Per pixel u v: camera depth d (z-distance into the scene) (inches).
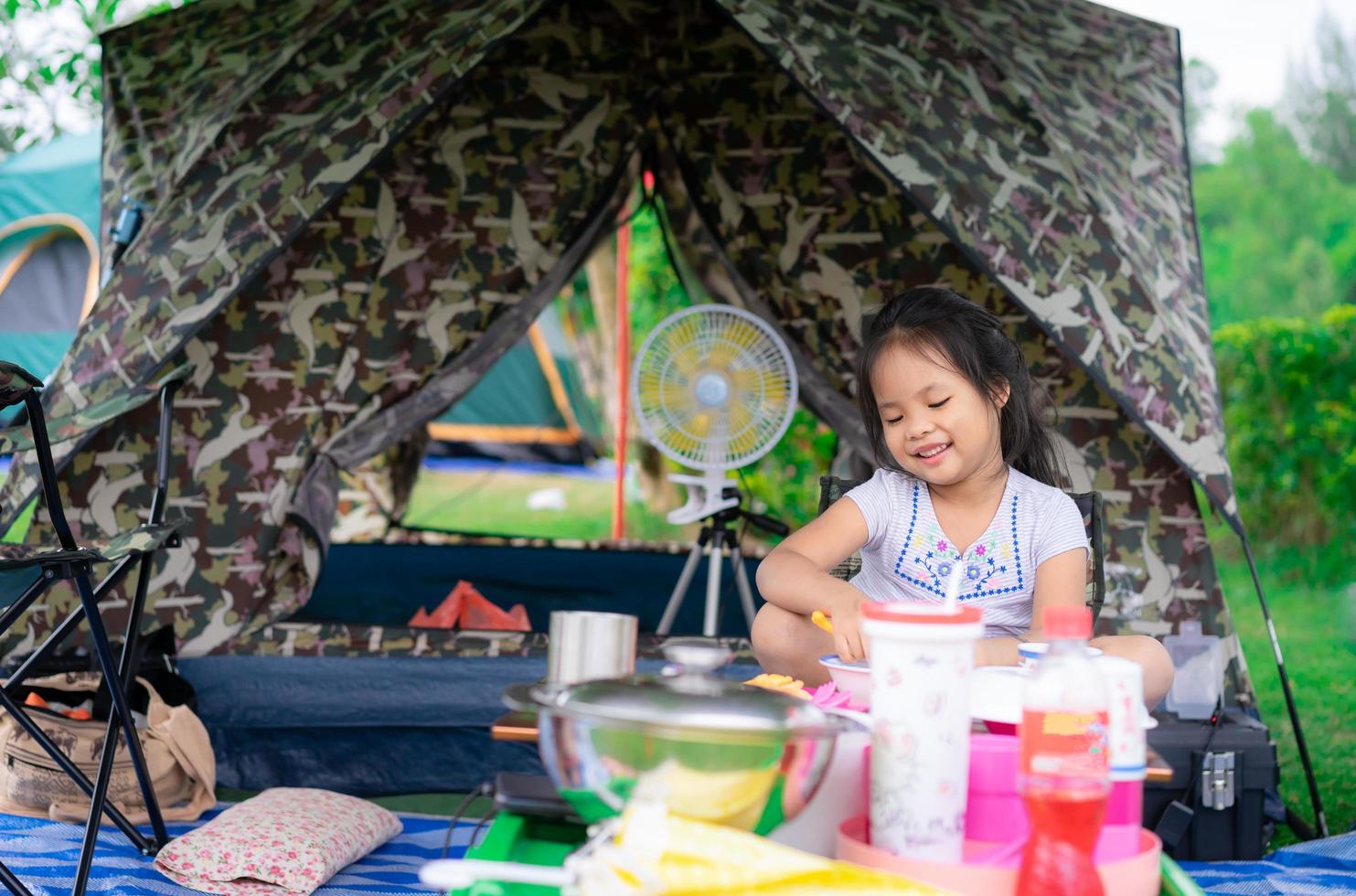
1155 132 138.7
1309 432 315.6
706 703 37.0
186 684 117.4
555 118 141.8
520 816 48.1
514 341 139.3
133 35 138.5
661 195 161.8
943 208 115.0
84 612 88.1
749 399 134.1
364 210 135.3
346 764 120.7
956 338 70.7
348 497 209.5
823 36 120.8
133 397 96.7
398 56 124.3
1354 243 451.5
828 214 141.1
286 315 132.0
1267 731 102.7
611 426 258.2
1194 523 126.8
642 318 248.7
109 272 129.4
